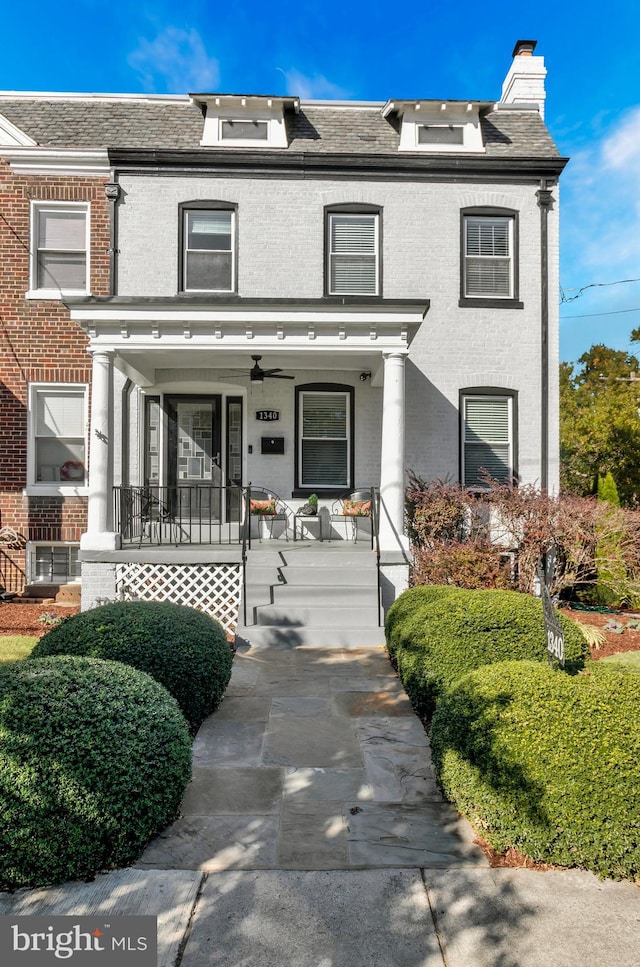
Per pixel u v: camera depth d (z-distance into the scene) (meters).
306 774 3.87
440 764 3.54
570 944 2.42
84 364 9.72
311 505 9.36
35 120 10.05
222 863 2.93
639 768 2.85
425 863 2.94
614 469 14.09
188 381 9.87
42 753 2.80
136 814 2.92
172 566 7.90
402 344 7.99
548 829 2.89
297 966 2.29
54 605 9.09
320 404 10.24
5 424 9.67
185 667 4.44
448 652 4.59
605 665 4.38
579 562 8.67
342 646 7.03
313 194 9.88
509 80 11.16
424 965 2.31
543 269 9.94
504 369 9.94
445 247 9.93
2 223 9.69
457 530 9.05
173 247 9.72
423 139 10.24
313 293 9.80
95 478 7.91
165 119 10.22
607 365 22.16
